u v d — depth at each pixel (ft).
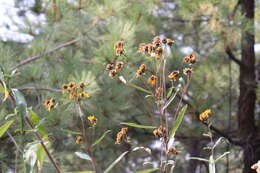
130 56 9.31
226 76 16.66
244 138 15.42
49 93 10.24
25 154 4.49
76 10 12.21
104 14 11.58
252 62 15.62
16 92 4.71
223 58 16.62
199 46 16.28
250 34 14.62
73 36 12.08
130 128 15.42
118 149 16.08
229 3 13.93
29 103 11.08
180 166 21.93
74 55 11.71
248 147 15.39
